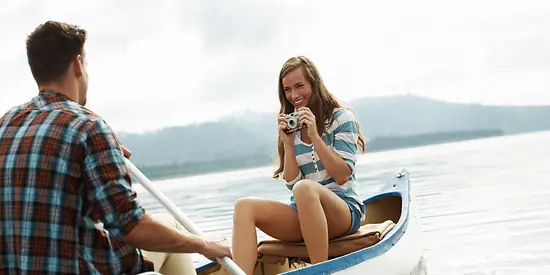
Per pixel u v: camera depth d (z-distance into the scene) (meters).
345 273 2.41
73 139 1.75
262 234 5.30
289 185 2.93
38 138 1.76
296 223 2.74
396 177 3.82
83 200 1.76
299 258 2.77
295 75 2.93
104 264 1.79
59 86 1.87
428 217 5.51
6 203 1.76
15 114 1.84
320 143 2.81
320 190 2.68
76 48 1.89
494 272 3.64
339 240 2.77
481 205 5.89
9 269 1.77
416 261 2.96
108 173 1.75
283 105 3.03
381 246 2.64
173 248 1.85
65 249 1.74
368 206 3.67
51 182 1.74
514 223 4.89
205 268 2.79
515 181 7.50
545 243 4.18
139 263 1.87
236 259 2.58
